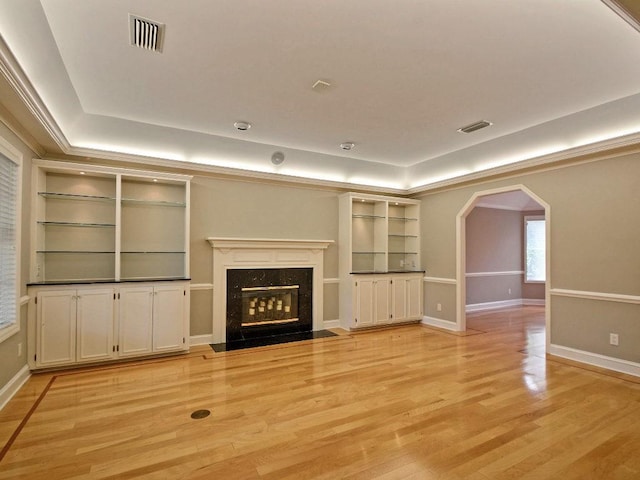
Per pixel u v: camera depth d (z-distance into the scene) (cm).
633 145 352
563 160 409
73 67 284
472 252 764
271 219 529
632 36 240
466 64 280
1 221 288
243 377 354
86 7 214
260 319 524
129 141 412
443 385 334
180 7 214
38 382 334
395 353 439
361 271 598
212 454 220
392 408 285
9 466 206
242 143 472
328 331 552
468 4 210
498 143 464
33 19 212
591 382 342
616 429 252
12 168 306
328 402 296
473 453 222
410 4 211
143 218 444
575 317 410
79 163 382
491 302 788
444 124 411
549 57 268
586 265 400
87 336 371
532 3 208
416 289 613
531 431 249
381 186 609
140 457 216
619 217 374
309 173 542
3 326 288
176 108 365
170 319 415
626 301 367
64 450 223
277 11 218
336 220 587
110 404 289
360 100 346
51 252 389
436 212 605
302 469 205
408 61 275
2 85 227
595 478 199
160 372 366
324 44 253
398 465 210
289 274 536
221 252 484
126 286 392
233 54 266
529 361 407
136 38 246
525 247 830
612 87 318
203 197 480
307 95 335
